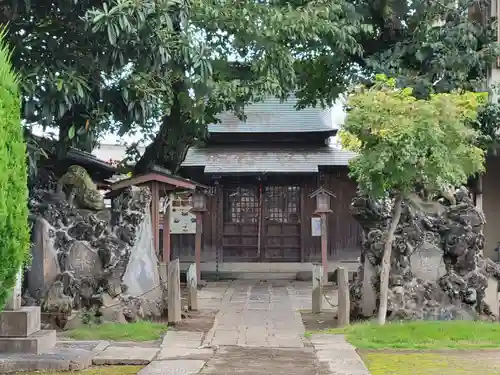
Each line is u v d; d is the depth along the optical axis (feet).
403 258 40.14
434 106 34.32
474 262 39.93
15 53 33.42
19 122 21.75
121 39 31.68
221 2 45.14
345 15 54.24
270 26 46.34
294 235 79.41
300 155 79.05
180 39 34.40
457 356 30.09
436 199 41.70
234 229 79.66
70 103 33.37
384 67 54.65
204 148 81.10
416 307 39.32
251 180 78.84
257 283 67.05
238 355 30.71
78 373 27.61
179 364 28.60
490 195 59.88
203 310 47.09
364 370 27.40
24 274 38.83
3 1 32.78
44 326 36.94
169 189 53.21
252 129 80.33
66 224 40.32
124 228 41.63
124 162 61.41
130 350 31.55
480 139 50.52
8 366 27.71
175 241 79.87
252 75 50.78
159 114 51.01
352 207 42.22
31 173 34.19
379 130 33.86
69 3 32.89
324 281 60.23
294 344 33.50
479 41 56.49
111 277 39.29
